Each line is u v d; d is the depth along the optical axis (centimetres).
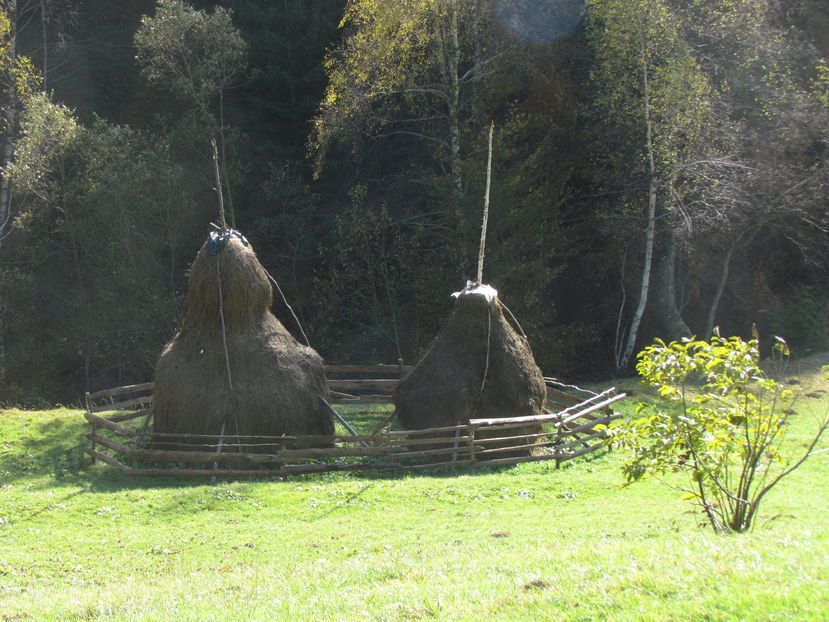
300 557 1009
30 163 2764
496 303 1691
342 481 1471
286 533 1144
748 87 2852
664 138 2600
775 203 2769
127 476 1520
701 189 2708
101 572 979
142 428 1653
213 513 1266
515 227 2741
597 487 1388
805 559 610
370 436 1520
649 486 1384
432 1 2617
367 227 2923
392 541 1070
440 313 2853
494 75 2808
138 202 2962
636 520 1123
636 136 2698
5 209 2978
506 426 1570
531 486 1401
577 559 744
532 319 2716
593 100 2927
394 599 669
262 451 1569
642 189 2778
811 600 509
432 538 1077
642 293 2747
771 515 1085
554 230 2808
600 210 2939
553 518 1178
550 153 2883
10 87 2888
